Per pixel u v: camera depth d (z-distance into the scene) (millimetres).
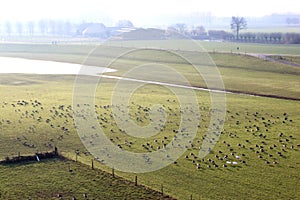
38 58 189625
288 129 75938
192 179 53344
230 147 65688
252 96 106375
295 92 110812
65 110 87375
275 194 49156
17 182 51312
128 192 49219
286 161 59875
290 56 169250
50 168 55812
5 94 104938
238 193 49281
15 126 74812
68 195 48312
